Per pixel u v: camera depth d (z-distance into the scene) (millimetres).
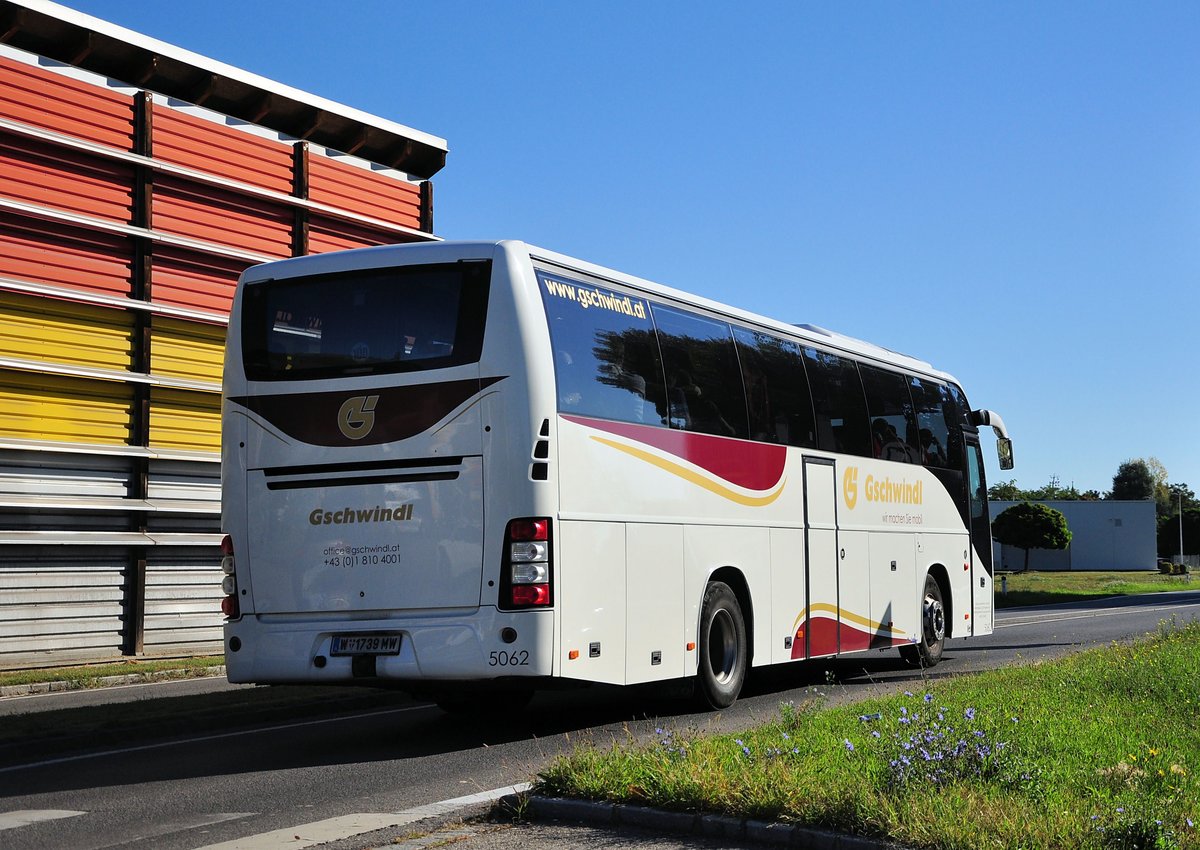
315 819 7684
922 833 5926
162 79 24500
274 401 11016
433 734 11688
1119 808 6039
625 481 11414
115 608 22531
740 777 7020
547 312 10719
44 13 22141
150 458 23375
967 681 12578
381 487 10594
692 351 12828
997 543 114250
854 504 15742
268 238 25391
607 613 10984
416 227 28266
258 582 10938
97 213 22703
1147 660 13484
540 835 6727
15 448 21266
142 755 10836
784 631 13977
